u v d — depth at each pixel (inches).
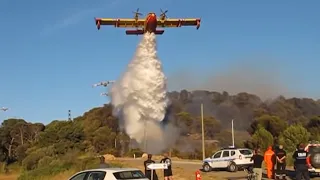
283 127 3181.6
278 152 944.3
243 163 1347.2
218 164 1370.6
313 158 957.2
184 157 2652.6
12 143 3804.1
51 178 1555.1
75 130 3154.5
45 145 3024.1
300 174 783.7
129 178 590.9
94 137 3400.6
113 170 597.0
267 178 975.0
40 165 2132.1
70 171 1550.2
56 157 2251.5
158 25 1450.5
